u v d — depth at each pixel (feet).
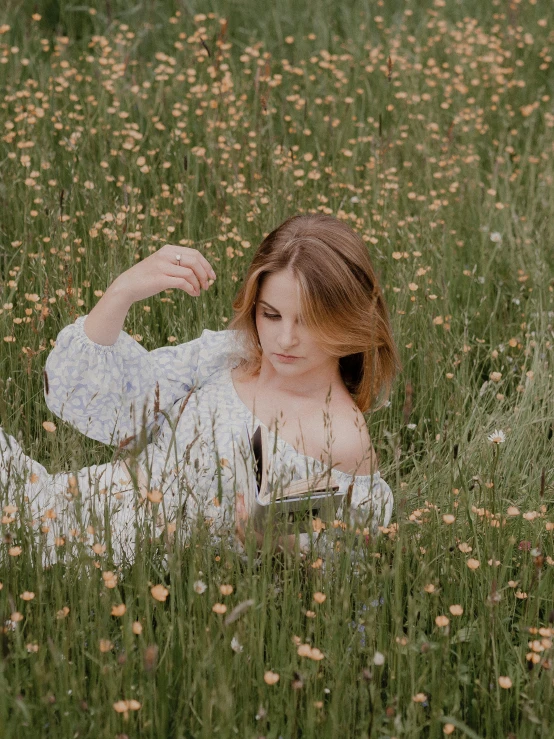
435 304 12.17
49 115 15.67
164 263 7.73
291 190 14.01
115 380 8.15
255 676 6.66
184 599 7.41
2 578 7.19
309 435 8.03
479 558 7.64
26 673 6.61
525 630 7.09
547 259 13.71
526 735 6.32
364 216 13.69
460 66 19.69
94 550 6.85
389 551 7.42
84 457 8.77
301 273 7.53
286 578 6.95
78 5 20.43
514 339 11.63
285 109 16.87
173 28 20.36
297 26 20.89
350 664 6.86
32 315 10.93
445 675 6.77
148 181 14.78
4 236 12.84
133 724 6.15
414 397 11.05
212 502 7.14
